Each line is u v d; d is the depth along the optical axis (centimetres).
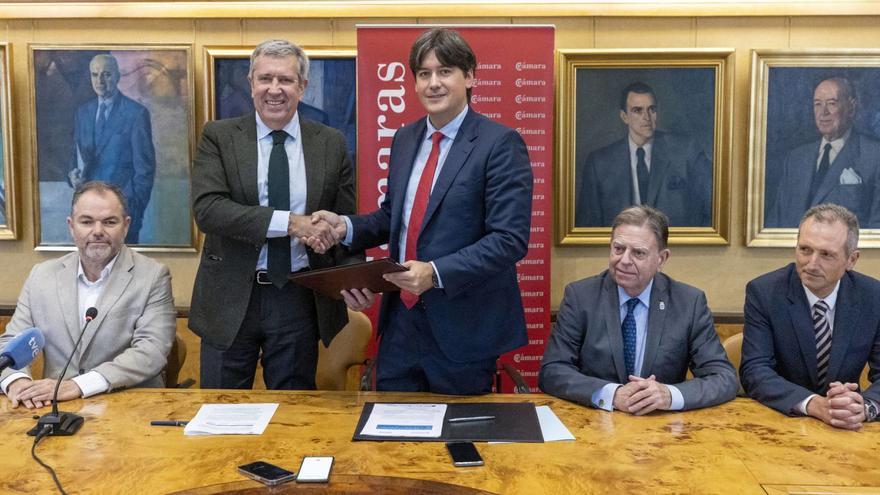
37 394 221
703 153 376
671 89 374
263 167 264
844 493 155
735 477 164
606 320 244
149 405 219
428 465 171
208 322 262
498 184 220
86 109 383
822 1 369
